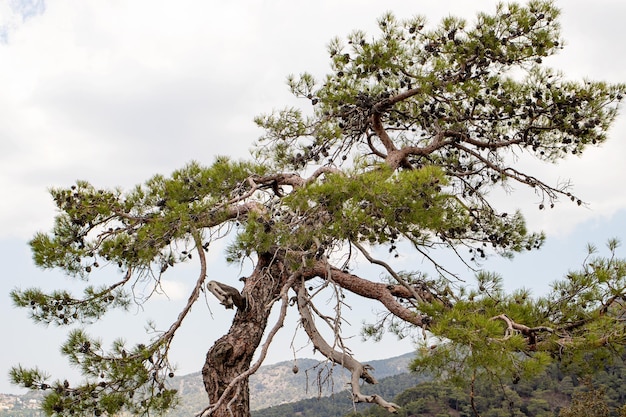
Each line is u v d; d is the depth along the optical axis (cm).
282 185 909
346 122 983
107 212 811
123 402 697
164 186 845
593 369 649
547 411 3903
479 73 906
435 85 873
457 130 962
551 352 629
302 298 801
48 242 797
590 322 641
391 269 822
